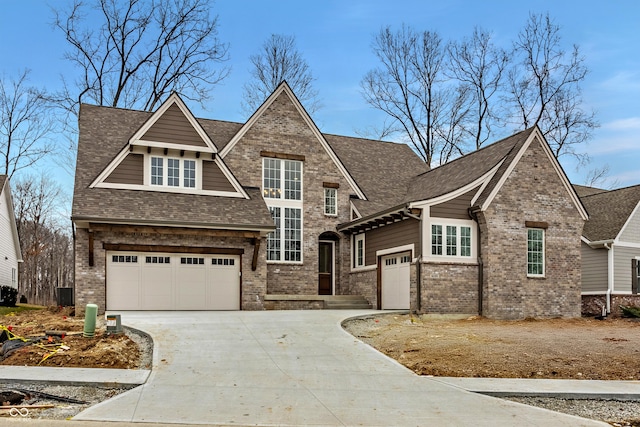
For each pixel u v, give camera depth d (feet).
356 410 29.09
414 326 57.41
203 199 71.82
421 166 98.99
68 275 205.16
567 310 71.10
